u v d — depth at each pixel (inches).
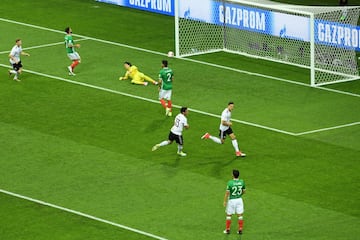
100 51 3873.0
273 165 2851.9
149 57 3816.4
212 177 2778.1
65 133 3073.3
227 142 3011.8
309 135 3075.8
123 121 3169.3
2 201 2632.9
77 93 3408.0
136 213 2564.0
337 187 2714.1
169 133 2994.6
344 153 2938.0
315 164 2861.7
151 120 3176.7
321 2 4542.3
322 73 3631.9
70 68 3575.3
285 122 3181.6
